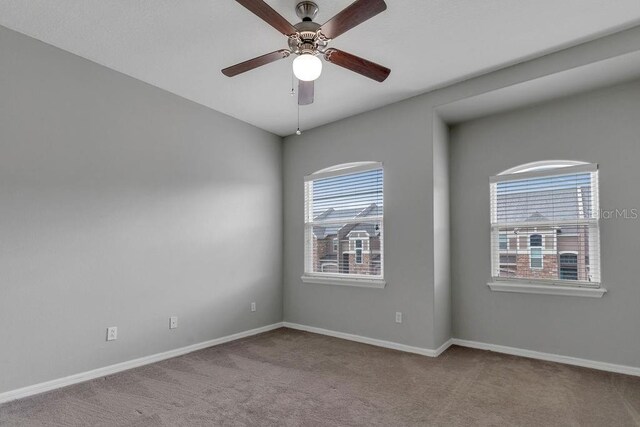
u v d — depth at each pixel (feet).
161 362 11.08
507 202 12.25
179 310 11.88
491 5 7.75
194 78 11.03
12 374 8.45
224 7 7.82
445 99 11.64
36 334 8.84
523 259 11.84
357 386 9.26
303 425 7.35
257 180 14.97
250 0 6.10
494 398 8.54
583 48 9.21
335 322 14.17
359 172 13.91
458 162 13.17
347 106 13.14
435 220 12.00
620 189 10.23
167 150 11.80
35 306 8.85
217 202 13.29
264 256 15.11
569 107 11.10
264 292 15.03
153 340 11.15
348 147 14.12
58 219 9.30
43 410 7.95
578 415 7.72
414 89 11.81
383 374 10.09
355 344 13.03
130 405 8.21
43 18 8.20
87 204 9.84
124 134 10.71
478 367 10.57
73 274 9.52
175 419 7.59
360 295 13.50
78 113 9.75
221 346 12.77
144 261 11.03
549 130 11.42
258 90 11.84
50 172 9.20
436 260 11.98
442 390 9.00
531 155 11.71
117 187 10.49
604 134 10.52
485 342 12.31
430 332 11.74
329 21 6.65
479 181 12.69
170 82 11.30
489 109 12.03
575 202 11.04
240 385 9.34
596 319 10.43
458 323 12.87
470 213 12.82
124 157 10.68
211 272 12.94
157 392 8.90
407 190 12.46
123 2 7.63
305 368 10.57
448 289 12.85
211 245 13.00
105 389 9.06
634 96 10.12
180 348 11.85
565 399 8.45
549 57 9.71
